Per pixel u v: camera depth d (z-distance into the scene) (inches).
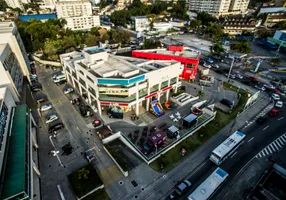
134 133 1990.7
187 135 1920.5
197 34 6471.5
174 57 3112.7
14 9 7834.6
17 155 1267.2
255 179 1528.1
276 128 2095.2
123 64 2332.7
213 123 2166.6
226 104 2511.1
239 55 4271.7
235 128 2100.1
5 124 1485.0
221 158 1608.0
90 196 1355.8
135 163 1652.3
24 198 1067.3
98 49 2497.5
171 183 1489.9
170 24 6791.3
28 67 3262.8
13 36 2637.8
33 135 1863.9
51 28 5128.0
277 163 1631.4
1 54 2065.7
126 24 7278.5
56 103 2487.7
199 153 1776.6
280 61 3934.5
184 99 2561.5
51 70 3476.9
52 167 1588.3
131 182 1485.0
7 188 1053.2
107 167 1601.9
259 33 5698.8
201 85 3053.6
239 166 1644.9
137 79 2021.4
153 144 1708.9
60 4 6909.5
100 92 2081.7
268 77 3346.5
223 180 1435.8
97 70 2158.0
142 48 4591.5
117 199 1357.0
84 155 1716.3
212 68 3745.1
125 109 2336.4
